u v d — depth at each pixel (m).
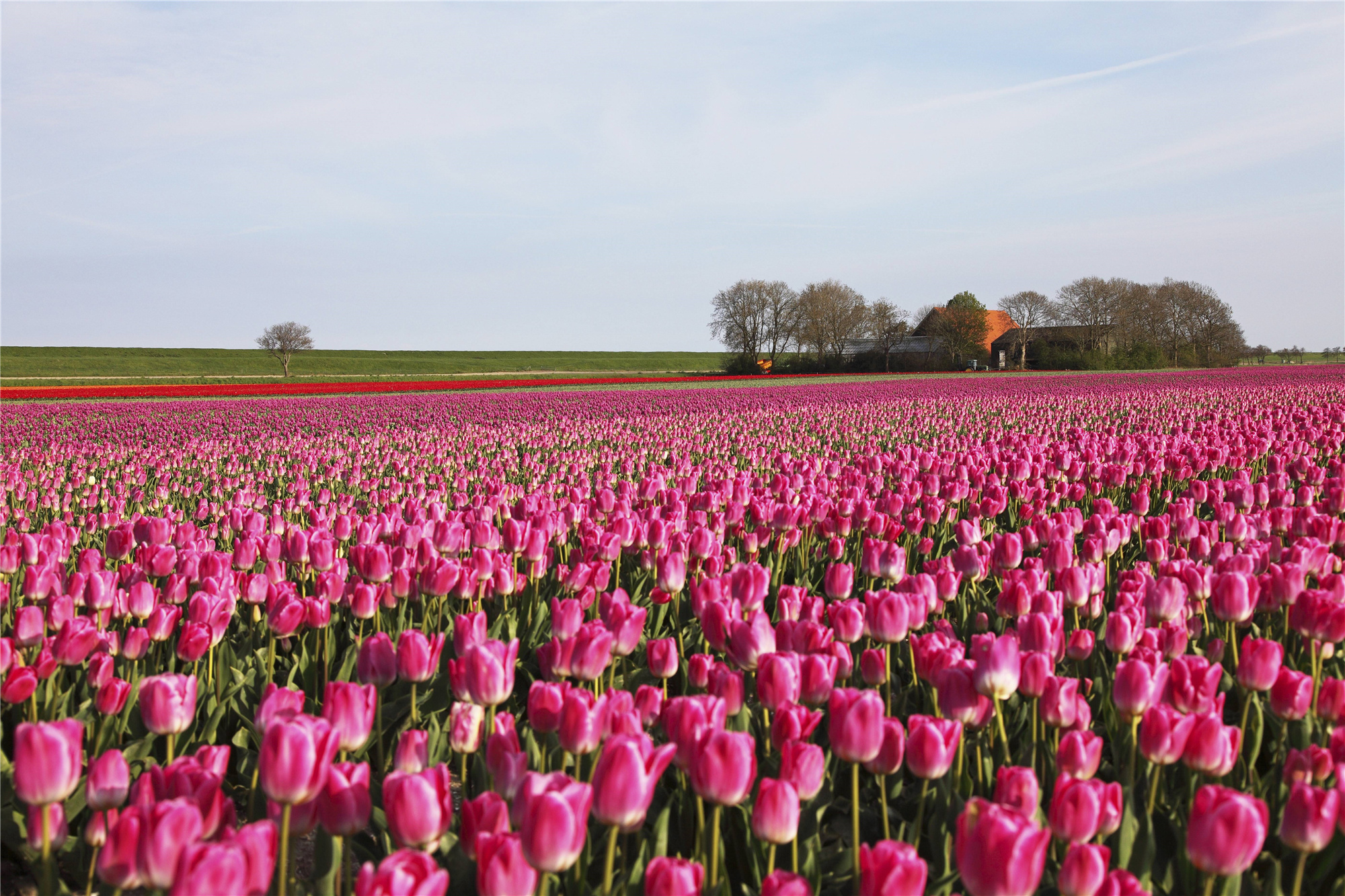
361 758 3.59
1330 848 2.70
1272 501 7.83
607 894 2.24
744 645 3.24
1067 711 2.95
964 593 5.43
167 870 1.84
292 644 4.81
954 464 10.62
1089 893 1.99
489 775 3.16
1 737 3.71
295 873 3.17
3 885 3.25
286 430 22.17
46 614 5.16
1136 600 4.20
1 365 94.06
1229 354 98.25
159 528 6.20
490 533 5.82
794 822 2.17
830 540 6.56
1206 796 2.09
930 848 2.99
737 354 107.94
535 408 29.48
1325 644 3.69
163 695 2.77
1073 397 31.55
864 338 107.38
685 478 9.17
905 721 3.95
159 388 47.81
